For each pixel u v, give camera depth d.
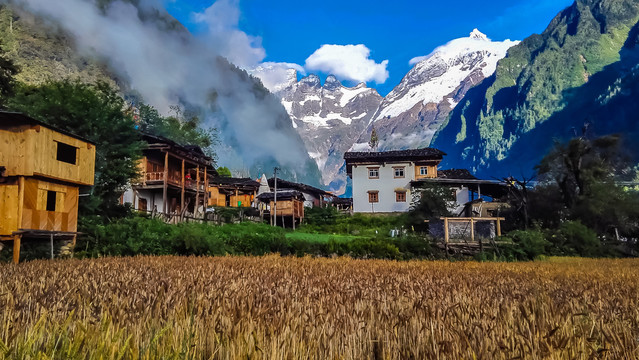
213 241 22.47
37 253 16.95
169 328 3.32
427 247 26.39
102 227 20.52
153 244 20.73
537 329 3.59
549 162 37.72
